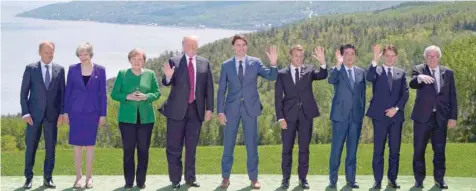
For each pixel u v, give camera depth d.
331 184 9.16
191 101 8.93
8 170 16.98
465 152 21.83
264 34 138.00
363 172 17.67
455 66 44.56
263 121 63.22
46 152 8.99
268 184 9.49
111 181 9.66
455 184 9.50
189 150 9.09
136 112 8.84
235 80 8.90
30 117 8.80
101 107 8.98
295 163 19.00
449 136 47.06
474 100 44.62
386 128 8.86
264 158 20.83
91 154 9.07
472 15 149.75
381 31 145.38
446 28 139.88
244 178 10.00
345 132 8.96
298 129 8.95
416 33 133.38
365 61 91.69
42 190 8.90
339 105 8.91
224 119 8.94
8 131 72.12
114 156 20.31
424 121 8.84
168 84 8.80
